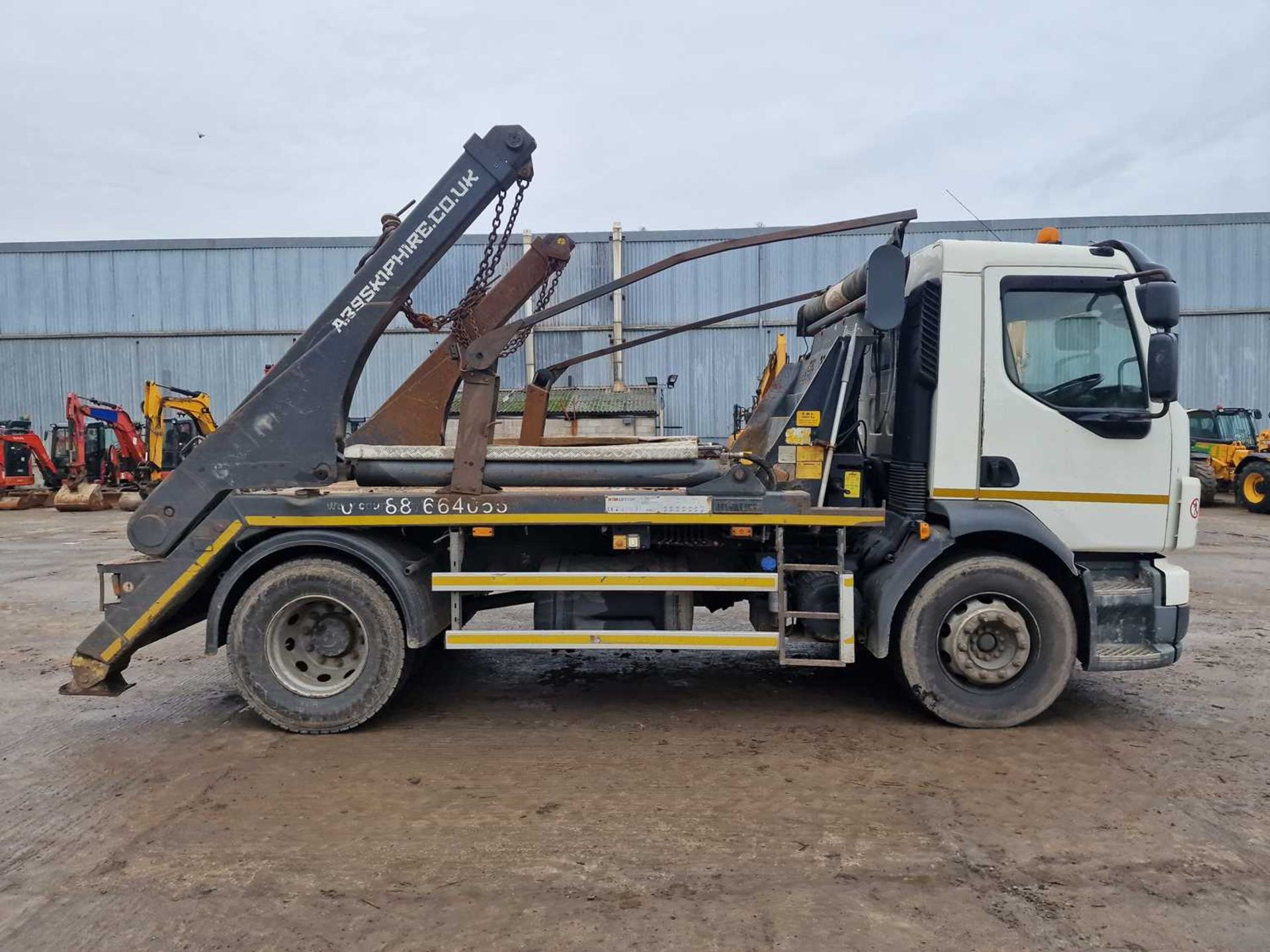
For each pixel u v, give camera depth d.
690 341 24.73
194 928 2.79
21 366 26.62
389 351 24.50
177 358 26.41
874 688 5.50
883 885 3.03
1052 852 3.27
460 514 4.68
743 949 2.65
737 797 3.79
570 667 6.09
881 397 5.20
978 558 4.64
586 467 4.75
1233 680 5.68
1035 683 4.64
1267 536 14.34
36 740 4.62
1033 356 4.69
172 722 4.93
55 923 2.82
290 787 3.94
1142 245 24.64
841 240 24.50
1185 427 4.69
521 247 23.66
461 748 4.45
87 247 26.30
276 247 26.12
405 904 2.92
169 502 4.79
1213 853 3.26
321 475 4.82
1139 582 4.76
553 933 2.74
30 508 22.39
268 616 4.65
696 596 5.21
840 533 4.60
